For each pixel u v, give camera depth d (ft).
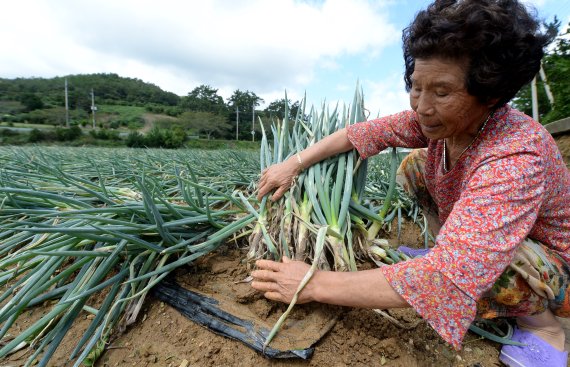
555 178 2.45
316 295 2.55
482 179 2.23
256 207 4.36
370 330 2.82
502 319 3.23
